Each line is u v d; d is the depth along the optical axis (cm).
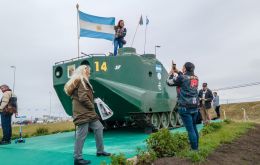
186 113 722
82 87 659
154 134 745
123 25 1370
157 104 1273
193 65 745
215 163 738
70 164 701
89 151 823
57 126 1798
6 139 1073
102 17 1344
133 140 1065
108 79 1116
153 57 1353
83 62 1104
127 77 1174
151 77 1281
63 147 931
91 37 1300
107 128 1416
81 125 667
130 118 1227
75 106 668
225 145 959
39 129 1479
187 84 723
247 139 1109
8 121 1077
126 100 1129
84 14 1291
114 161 618
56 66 1170
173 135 780
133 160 663
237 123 1497
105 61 1118
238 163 791
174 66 763
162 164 668
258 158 873
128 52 1239
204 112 1445
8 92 1083
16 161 753
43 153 830
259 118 2739
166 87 1380
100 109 838
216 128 1197
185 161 696
